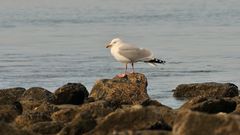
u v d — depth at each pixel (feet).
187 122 38.65
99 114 53.67
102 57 125.18
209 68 110.93
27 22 219.00
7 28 197.98
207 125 38.24
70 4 306.76
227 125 37.88
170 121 48.32
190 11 257.34
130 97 69.72
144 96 69.87
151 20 222.89
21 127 51.29
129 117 44.80
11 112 55.98
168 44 151.94
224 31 181.78
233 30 184.34
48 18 235.81
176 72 106.22
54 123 48.70
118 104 61.87
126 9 274.98
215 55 129.80
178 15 240.73
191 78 99.96
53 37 171.01
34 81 96.94
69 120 53.88
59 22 219.00
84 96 69.51
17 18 234.17
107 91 70.13
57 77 100.68
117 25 205.87
